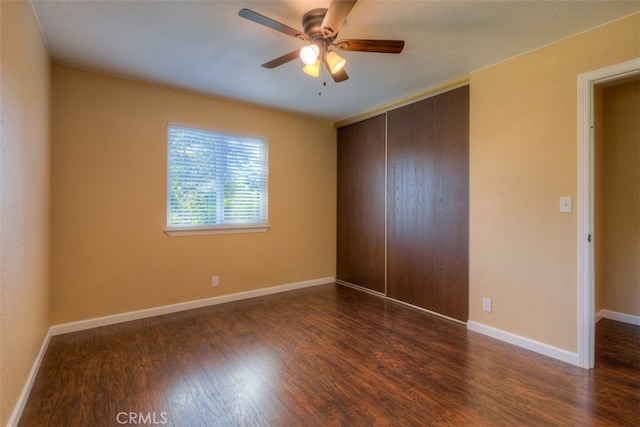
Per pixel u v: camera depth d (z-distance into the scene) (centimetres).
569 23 207
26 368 185
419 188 345
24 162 180
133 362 226
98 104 288
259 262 395
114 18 204
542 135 239
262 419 167
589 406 178
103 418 167
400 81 307
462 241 302
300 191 432
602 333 282
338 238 466
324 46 196
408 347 253
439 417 169
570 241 226
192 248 343
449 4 188
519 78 252
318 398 186
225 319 312
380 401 183
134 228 307
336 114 424
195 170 346
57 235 270
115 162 297
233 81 309
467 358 234
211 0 185
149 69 281
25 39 179
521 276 252
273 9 194
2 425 146
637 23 196
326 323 305
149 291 317
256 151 392
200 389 194
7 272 151
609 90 318
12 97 157
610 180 319
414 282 350
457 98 305
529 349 247
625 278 312
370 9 192
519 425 163
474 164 285
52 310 268
